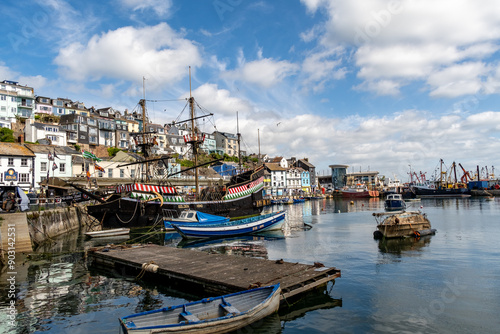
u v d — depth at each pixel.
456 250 23.75
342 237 31.44
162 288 16.36
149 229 38.09
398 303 13.71
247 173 55.81
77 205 43.53
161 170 77.62
